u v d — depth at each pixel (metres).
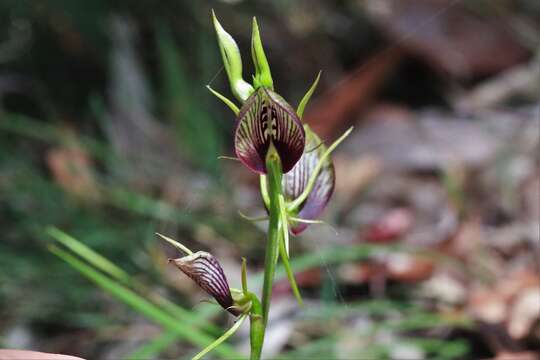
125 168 0.76
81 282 0.60
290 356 0.50
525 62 0.97
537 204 0.70
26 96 0.86
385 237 0.61
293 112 0.31
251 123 0.31
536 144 0.79
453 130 0.85
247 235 0.67
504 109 0.90
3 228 0.66
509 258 0.65
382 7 1.01
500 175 0.76
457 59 0.95
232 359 0.44
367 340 0.52
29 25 0.87
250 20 0.96
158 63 0.90
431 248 0.62
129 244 0.63
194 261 0.32
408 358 0.52
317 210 0.34
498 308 0.54
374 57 0.97
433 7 0.98
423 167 0.80
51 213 0.67
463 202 0.70
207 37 0.90
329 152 0.34
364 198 0.77
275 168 0.32
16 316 0.57
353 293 0.59
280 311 0.55
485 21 0.98
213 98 0.87
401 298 0.59
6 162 0.74
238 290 0.33
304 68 0.99
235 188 0.74
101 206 0.70
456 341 0.53
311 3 1.04
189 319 0.48
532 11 1.00
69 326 0.57
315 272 0.58
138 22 0.90
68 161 0.72
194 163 0.77
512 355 0.51
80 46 0.87
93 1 0.87
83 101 0.87
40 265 0.61
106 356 0.54
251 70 0.94
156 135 0.81
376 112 0.89
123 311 0.57
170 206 0.67
